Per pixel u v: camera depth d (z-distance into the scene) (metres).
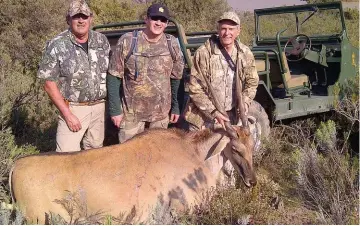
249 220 3.05
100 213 2.90
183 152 3.12
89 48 3.51
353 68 5.49
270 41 5.99
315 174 3.59
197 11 10.58
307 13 5.82
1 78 4.76
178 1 10.65
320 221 3.09
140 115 3.59
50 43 3.43
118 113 3.60
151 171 2.98
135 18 10.41
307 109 4.91
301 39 5.79
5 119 4.25
